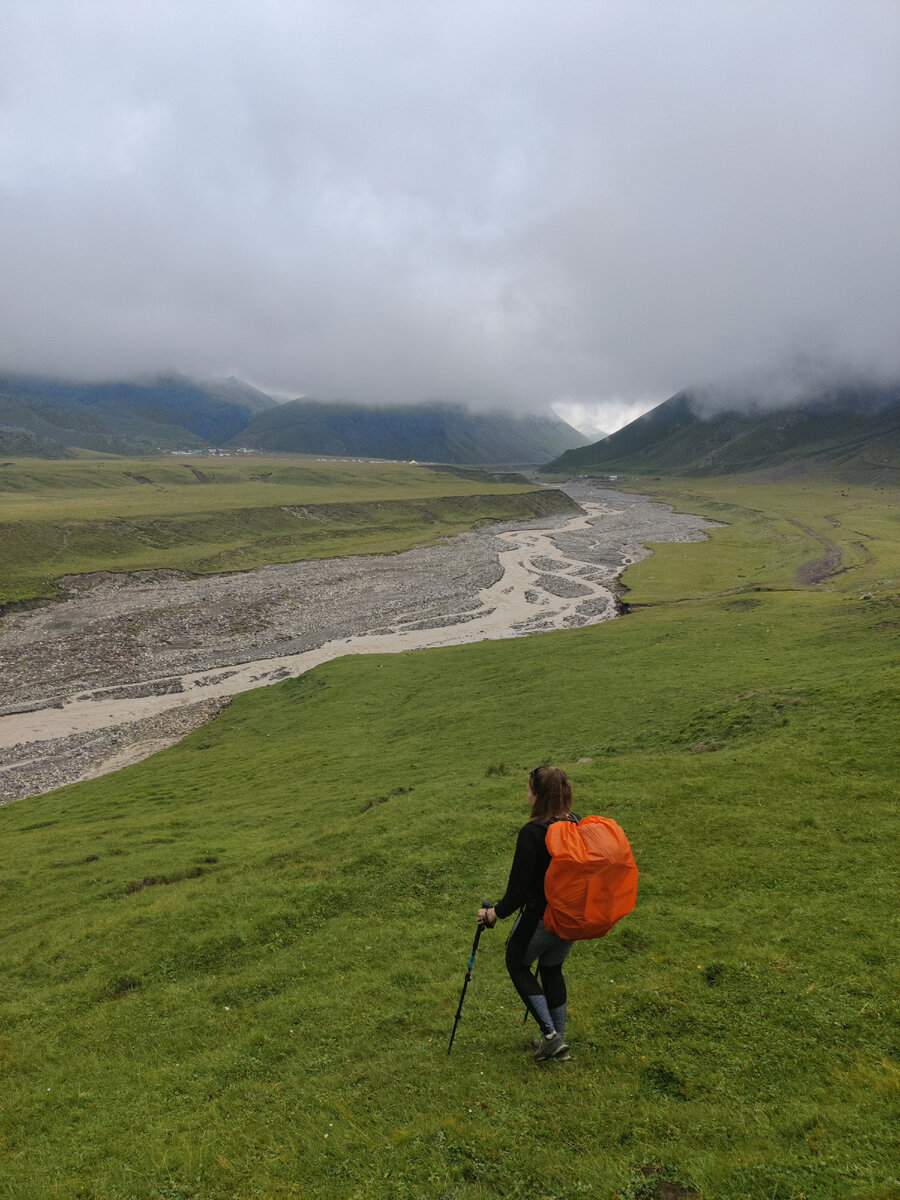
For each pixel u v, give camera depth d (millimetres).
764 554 131250
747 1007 10031
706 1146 7434
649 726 33406
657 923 13258
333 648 78375
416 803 24531
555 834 8023
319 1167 8242
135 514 149875
